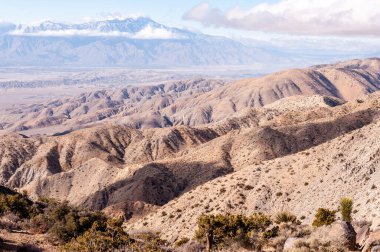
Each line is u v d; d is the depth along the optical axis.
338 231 28.11
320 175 85.62
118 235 34.88
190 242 38.47
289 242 29.53
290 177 91.81
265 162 106.50
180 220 90.31
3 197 44.72
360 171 74.44
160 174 178.75
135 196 165.88
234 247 34.78
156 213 103.44
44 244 31.75
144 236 43.88
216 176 170.50
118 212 149.75
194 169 184.00
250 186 94.19
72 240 32.34
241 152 191.25
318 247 27.27
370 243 26.27
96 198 183.88
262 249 33.41
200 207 93.19
